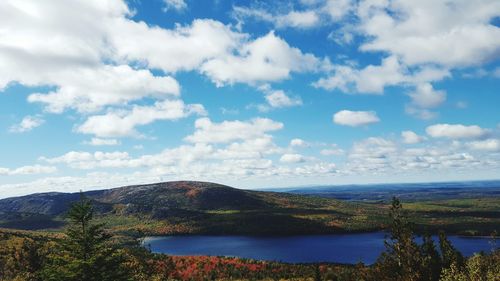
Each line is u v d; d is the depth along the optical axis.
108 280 48.38
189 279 156.88
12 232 191.75
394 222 46.22
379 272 46.59
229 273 168.50
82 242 48.75
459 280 36.81
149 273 139.75
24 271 82.62
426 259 43.16
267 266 181.38
